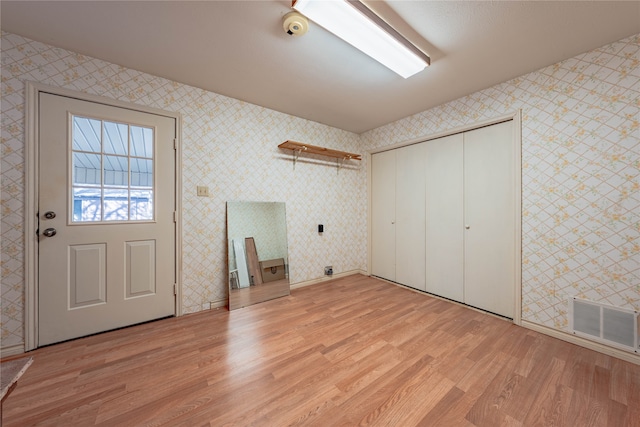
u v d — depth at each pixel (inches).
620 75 66.3
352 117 124.2
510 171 88.7
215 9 57.7
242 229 106.2
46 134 70.9
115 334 78.1
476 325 84.9
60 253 73.1
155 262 87.9
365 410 49.2
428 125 114.0
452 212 106.7
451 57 74.8
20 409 48.6
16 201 67.8
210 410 49.0
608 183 68.4
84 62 75.4
